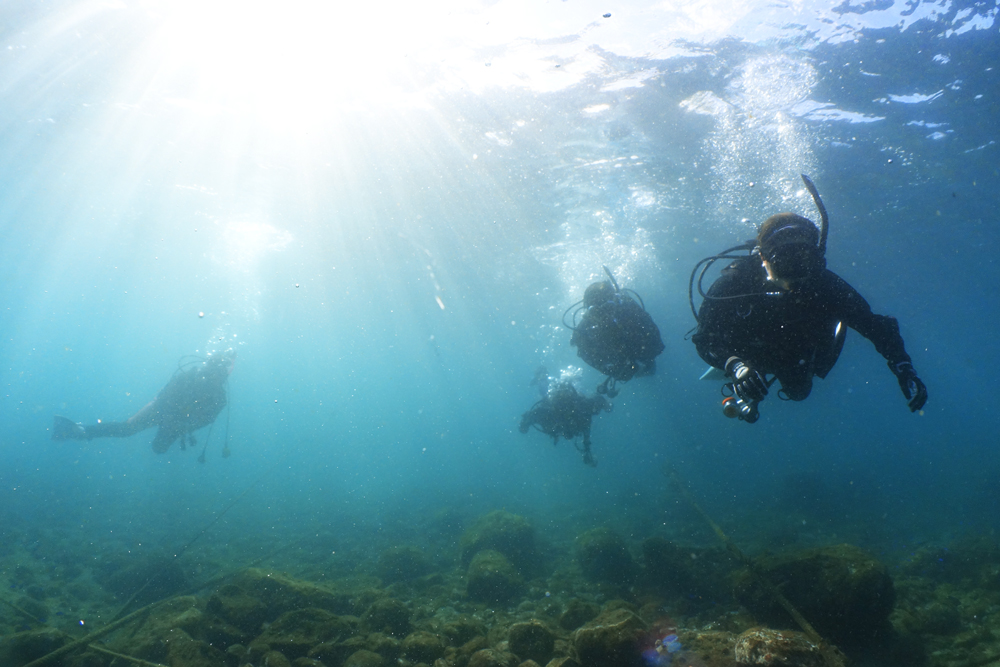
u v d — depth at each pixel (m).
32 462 37.75
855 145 14.34
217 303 43.19
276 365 96.25
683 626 6.11
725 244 23.69
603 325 6.61
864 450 40.94
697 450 36.97
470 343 60.56
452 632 5.52
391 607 5.82
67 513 17.02
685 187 16.98
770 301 2.71
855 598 5.27
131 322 60.16
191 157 17.02
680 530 13.14
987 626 5.84
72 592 8.52
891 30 10.04
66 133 16.22
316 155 15.75
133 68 12.61
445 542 13.05
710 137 13.77
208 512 18.20
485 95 12.12
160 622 5.67
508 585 7.81
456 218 20.12
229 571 9.82
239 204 20.61
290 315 44.84
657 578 7.77
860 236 22.69
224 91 13.17
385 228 21.64
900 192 17.83
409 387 131.12
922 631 5.73
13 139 16.86
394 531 14.84
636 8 9.51
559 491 22.88
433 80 11.77
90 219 24.97
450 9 9.81
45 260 33.41
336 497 23.66
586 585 8.22
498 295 34.53
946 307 40.41
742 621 5.74
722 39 10.25
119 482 28.06
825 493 17.62
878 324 2.56
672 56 10.70
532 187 16.98
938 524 13.01
